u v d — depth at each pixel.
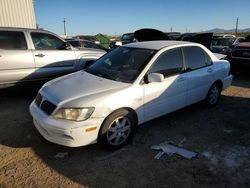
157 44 4.73
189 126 4.76
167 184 3.08
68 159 3.57
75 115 3.38
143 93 3.97
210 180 3.16
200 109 5.69
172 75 4.47
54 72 6.59
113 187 3.02
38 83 6.43
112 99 3.60
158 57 4.28
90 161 3.53
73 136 3.36
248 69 8.84
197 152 3.81
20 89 7.16
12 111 5.44
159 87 4.20
